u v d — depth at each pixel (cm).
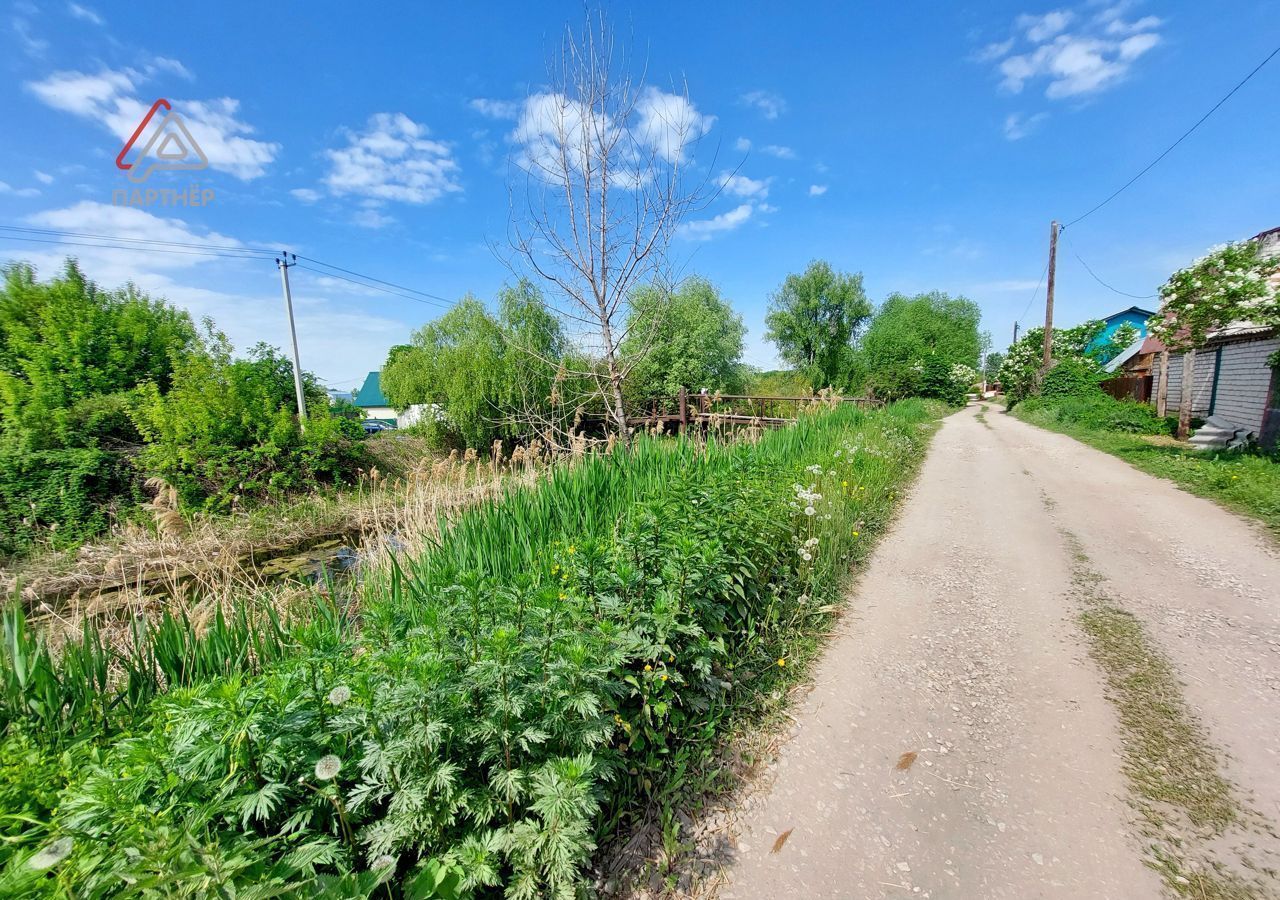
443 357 1620
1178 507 669
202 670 254
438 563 352
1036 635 377
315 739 162
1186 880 193
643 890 199
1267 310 821
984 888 195
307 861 137
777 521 436
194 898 116
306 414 1441
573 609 233
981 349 5809
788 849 215
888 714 299
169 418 1015
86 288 1304
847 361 3606
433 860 162
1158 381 1536
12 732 196
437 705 172
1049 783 244
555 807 161
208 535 816
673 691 261
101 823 131
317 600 334
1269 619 382
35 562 730
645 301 836
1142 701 297
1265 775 240
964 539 595
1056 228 2209
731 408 1933
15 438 923
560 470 493
